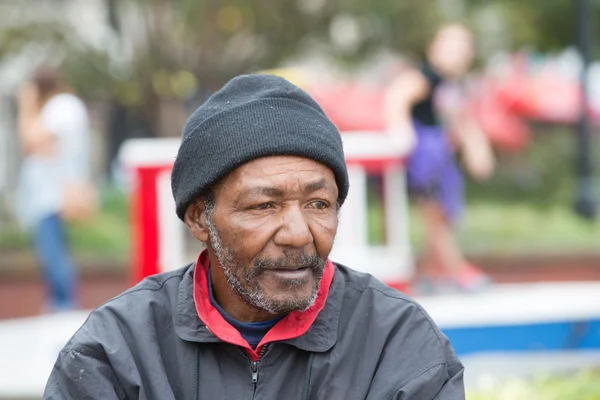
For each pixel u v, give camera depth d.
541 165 37.06
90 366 5.65
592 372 11.52
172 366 5.76
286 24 28.70
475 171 18.83
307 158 5.47
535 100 36.22
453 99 18.42
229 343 5.66
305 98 5.67
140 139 34.12
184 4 28.12
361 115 30.50
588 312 12.81
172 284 6.09
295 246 5.40
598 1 32.56
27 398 11.88
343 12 28.22
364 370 5.70
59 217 18.61
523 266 29.98
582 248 30.42
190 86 31.83
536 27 34.62
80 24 32.03
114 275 28.98
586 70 29.73
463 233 31.56
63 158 18.31
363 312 5.90
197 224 5.88
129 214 32.16
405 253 14.60
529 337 12.47
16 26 28.44
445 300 14.76
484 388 10.67
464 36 17.42
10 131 32.69
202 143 5.56
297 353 5.72
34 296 26.44
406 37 28.33
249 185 5.41
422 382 5.57
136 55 30.03
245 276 5.50
